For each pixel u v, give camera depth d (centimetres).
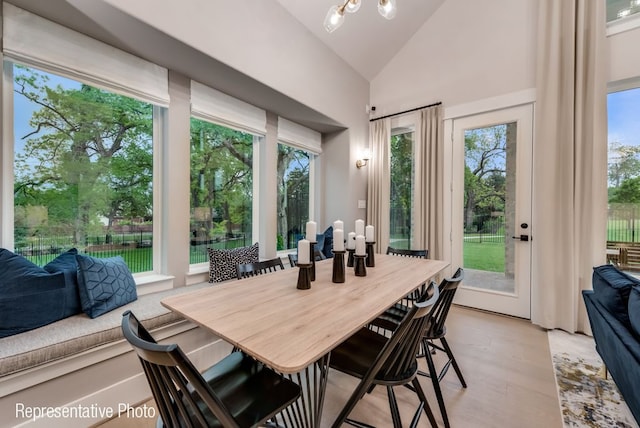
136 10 168
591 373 194
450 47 345
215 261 253
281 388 110
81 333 146
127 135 219
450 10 346
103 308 169
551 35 269
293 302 127
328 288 148
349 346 141
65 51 176
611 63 252
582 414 155
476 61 325
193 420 96
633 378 121
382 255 258
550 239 266
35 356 129
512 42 302
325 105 331
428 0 340
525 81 294
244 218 311
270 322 105
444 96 349
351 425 144
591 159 250
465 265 332
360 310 117
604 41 247
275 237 329
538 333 259
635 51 244
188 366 72
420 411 133
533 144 290
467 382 185
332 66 341
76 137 194
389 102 398
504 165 309
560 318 265
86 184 199
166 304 125
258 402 102
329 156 401
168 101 227
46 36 169
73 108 192
